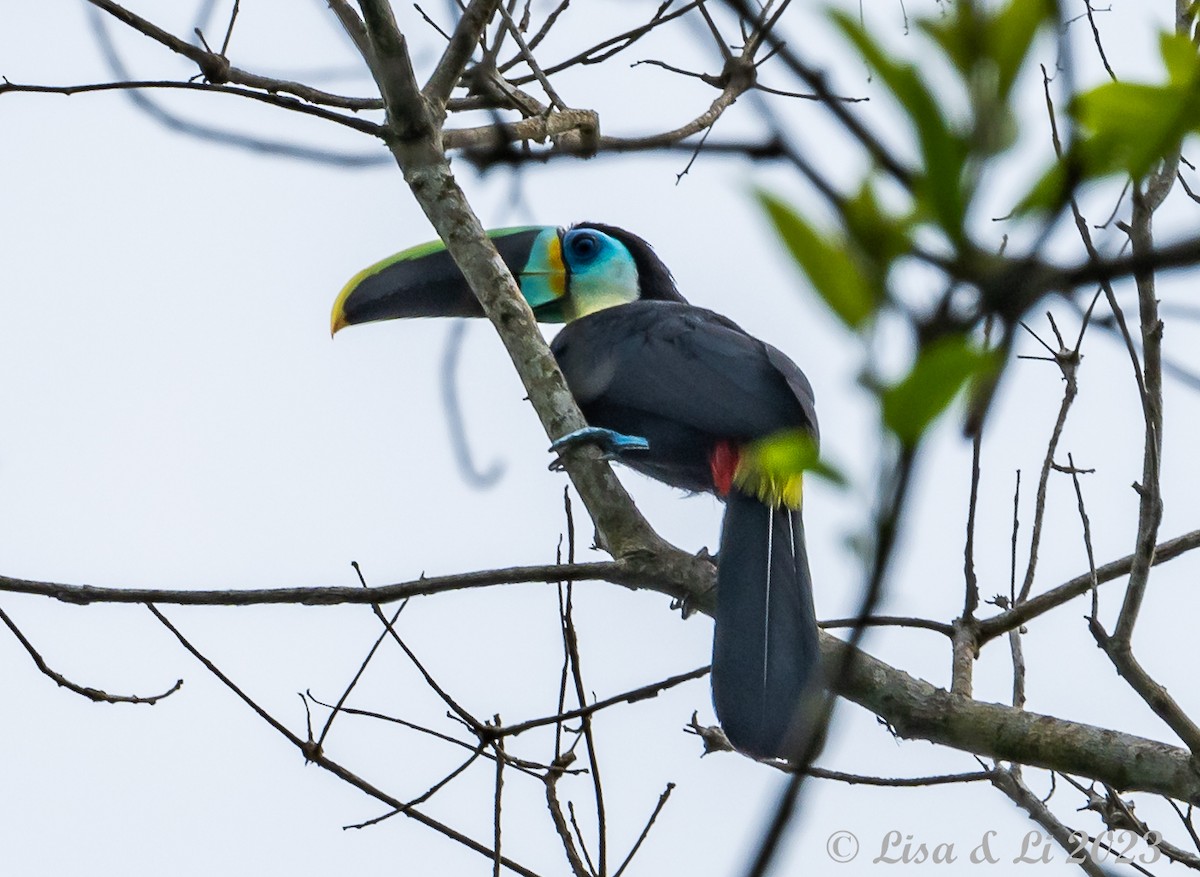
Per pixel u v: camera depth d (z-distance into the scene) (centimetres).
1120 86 291
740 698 841
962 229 282
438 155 967
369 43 984
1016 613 959
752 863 322
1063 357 960
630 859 891
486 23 973
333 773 930
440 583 882
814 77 314
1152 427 768
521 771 916
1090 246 583
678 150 734
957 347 274
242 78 1012
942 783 928
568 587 932
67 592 898
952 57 280
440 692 926
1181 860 896
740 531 916
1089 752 840
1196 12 457
